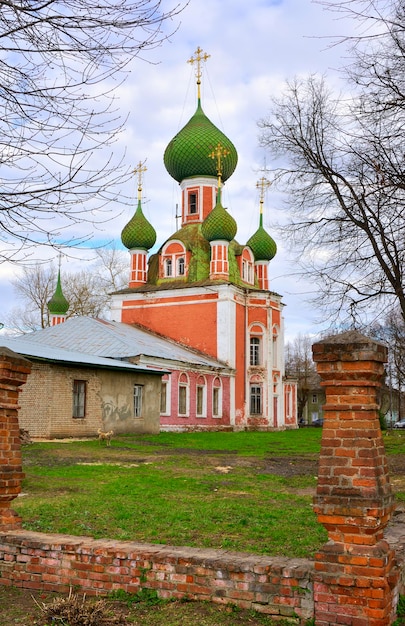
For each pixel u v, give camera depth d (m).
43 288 56.72
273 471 16.95
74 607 5.68
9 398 7.34
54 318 49.38
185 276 47.44
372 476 5.32
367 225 17.62
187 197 50.44
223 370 42.47
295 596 5.50
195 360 39.88
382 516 5.29
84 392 26.91
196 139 49.56
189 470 16.47
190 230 49.12
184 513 9.91
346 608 5.24
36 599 6.23
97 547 6.32
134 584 6.11
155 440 27.19
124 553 6.19
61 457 18.70
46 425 24.67
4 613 5.88
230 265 48.28
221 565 5.80
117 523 9.09
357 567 5.24
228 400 43.38
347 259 18.20
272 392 47.34
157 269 49.38
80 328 36.44
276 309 49.06
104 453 20.41
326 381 5.57
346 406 5.48
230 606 5.71
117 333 36.88
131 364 30.94
